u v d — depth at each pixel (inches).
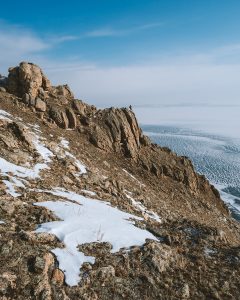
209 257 791.1
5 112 1528.1
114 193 1192.8
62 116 1753.2
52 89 1972.2
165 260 696.4
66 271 579.8
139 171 1843.0
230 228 1904.5
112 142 1897.1
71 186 1058.1
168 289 627.5
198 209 1863.9
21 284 526.3
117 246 690.8
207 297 639.8
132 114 2117.4
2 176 901.8
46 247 617.0
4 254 570.3
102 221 782.5
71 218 746.2
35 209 754.2
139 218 969.5
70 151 1449.3
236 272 740.7
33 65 1863.9
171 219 1229.7
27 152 1182.3
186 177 2103.8
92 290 564.4
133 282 616.4
